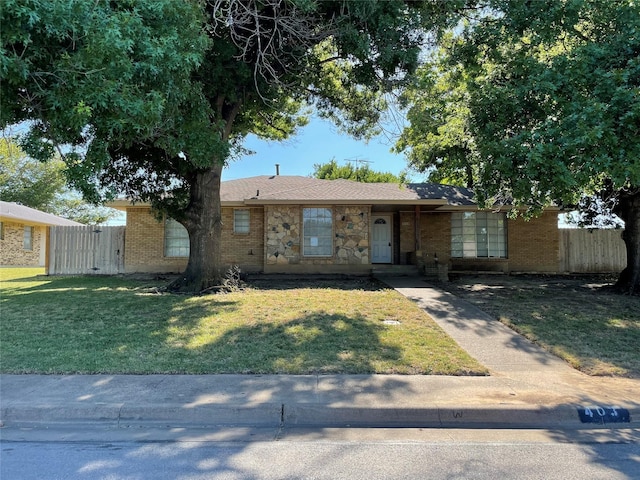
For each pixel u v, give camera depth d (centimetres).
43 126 660
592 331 830
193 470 363
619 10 852
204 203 1275
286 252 1738
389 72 1106
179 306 1011
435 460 383
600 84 793
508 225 1902
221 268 1333
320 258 1738
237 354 669
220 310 966
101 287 1354
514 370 625
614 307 1042
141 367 611
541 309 1012
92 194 686
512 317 930
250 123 1530
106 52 548
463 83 1359
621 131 775
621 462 382
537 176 839
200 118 900
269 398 502
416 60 1052
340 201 1703
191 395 512
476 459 386
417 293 1239
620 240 1906
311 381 561
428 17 1016
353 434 446
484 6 1038
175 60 652
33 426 465
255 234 1828
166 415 478
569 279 1655
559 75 848
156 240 1827
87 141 747
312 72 1348
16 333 782
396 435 443
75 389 532
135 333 782
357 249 1742
